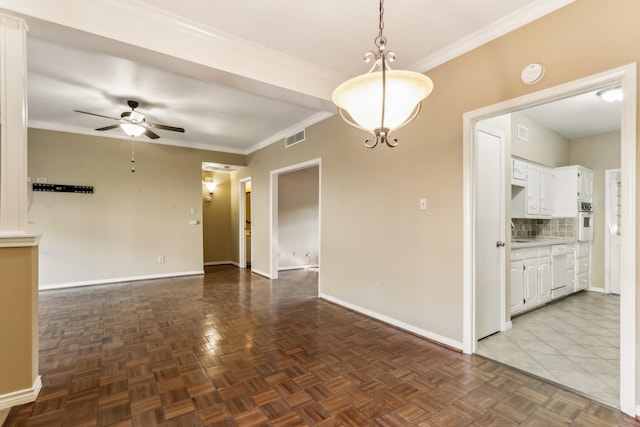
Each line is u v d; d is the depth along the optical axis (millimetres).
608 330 3215
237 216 7555
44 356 2586
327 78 3180
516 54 2268
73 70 3109
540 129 4523
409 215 3119
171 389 2092
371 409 1878
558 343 2871
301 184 7301
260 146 6316
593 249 5055
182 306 4074
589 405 1914
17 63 1922
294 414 1828
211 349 2732
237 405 1915
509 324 3266
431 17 2266
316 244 7551
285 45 2670
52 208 5023
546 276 4043
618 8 1815
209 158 6504
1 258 1905
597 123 4477
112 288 5094
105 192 5449
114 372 2320
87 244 5293
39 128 4930
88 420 1771
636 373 1776
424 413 1839
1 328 1899
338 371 2338
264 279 5891
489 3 2113
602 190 4965
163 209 5988
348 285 3965
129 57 2361
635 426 1709
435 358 2553
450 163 2725
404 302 3193
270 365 2434
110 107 4168
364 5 2143
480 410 1867
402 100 1476
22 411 1851
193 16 2283
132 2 2137
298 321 3479
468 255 2605
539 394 2035
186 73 2611
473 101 2543
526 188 4242
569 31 2006
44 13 1914
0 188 1923
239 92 3676
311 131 4672
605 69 1860
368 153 3633
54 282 5035
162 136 5738
